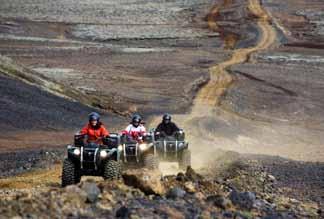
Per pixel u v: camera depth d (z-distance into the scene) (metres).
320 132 107.62
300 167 38.47
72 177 28.02
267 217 19.98
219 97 143.25
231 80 168.50
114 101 124.62
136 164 33.00
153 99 138.12
